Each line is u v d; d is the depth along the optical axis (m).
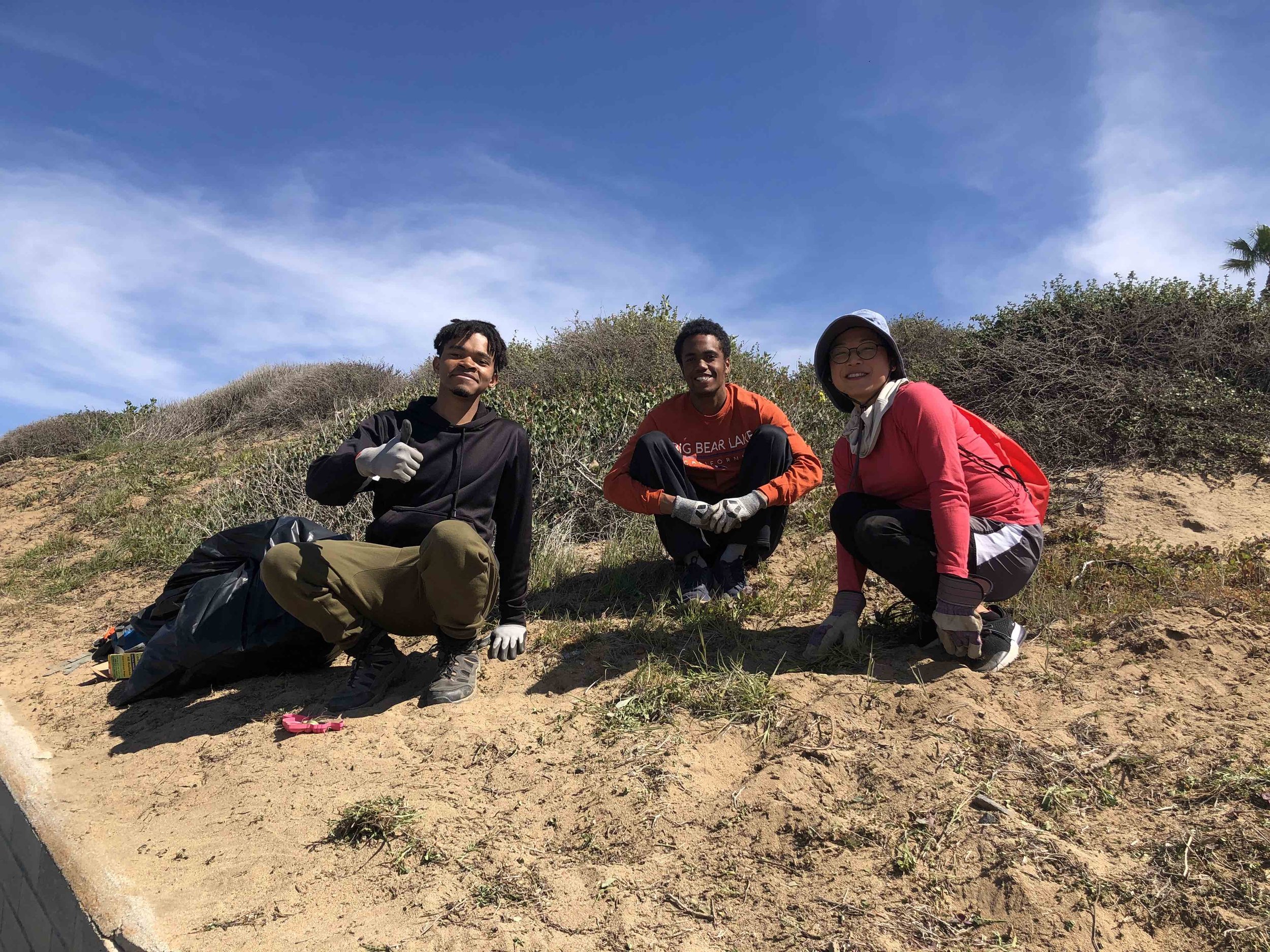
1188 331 5.91
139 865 2.18
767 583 4.05
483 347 3.14
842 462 3.14
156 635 3.49
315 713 3.04
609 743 2.58
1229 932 1.61
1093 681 2.64
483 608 2.97
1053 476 5.04
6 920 2.67
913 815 2.06
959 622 2.65
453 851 2.09
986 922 1.73
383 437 3.10
